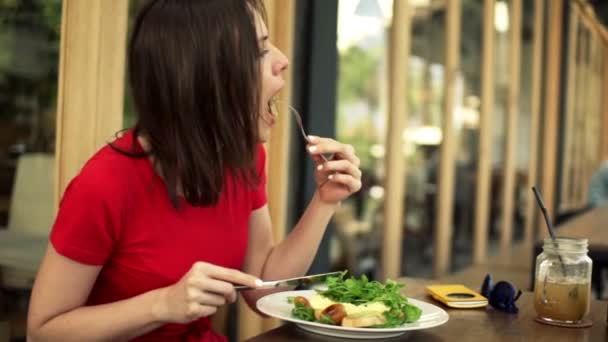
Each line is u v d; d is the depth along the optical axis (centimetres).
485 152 480
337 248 306
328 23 272
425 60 377
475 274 356
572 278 133
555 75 669
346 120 307
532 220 620
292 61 258
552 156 677
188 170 122
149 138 122
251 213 153
